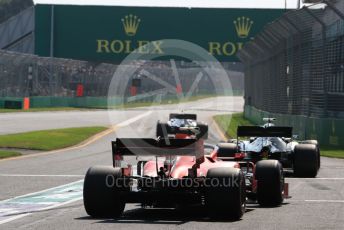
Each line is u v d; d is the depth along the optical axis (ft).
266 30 455.22
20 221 115.24
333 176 213.66
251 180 137.69
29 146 338.75
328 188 177.99
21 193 163.73
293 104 432.25
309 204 141.28
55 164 254.47
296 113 425.28
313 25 384.06
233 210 111.14
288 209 131.85
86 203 116.98
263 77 556.51
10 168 235.81
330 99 364.79
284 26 418.31
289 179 202.90
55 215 123.44
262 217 119.14
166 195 116.78
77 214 124.77
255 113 584.81
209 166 121.49
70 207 136.56
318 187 180.45
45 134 417.90
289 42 438.40
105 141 399.44
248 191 138.41
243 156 139.74
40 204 142.00
